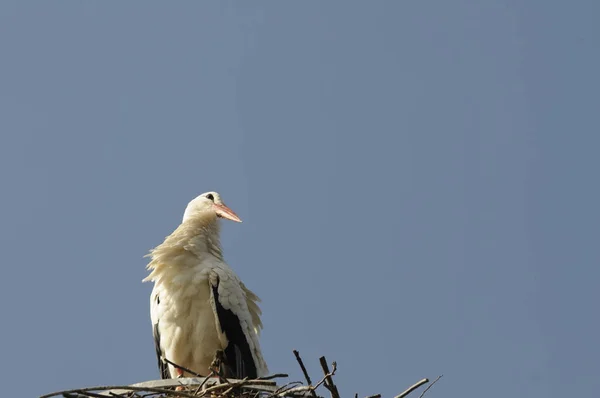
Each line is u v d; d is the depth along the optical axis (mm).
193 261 15445
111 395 12562
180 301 15086
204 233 16047
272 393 12703
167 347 15141
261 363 15344
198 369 15109
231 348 14992
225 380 12898
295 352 11719
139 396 12945
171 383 13234
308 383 11930
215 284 15141
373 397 11703
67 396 11844
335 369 11586
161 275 15344
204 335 14969
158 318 15273
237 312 15148
